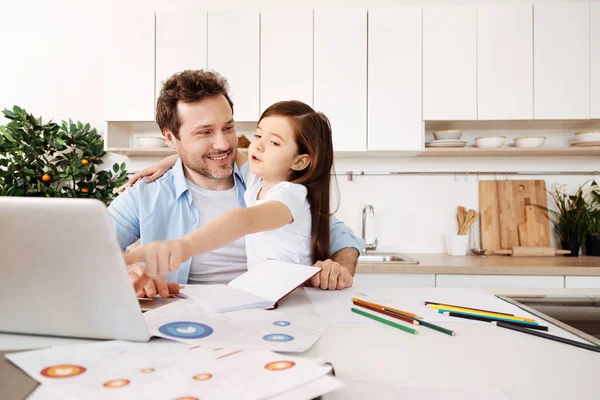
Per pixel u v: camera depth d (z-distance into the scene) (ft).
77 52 8.59
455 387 1.38
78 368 1.32
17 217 1.41
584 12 7.28
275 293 2.50
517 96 7.31
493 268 6.59
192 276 4.24
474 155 8.29
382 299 2.75
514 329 2.06
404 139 7.40
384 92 7.39
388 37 7.38
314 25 7.39
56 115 8.55
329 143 3.88
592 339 1.90
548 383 1.43
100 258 1.47
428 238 8.45
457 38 7.34
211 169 4.24
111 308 1.59
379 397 1.30
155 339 1.68
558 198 8.20
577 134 7.64
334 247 4.19
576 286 6.55
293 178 3.80
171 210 4.35
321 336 1.91
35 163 7.62
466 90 7.34
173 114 4.08
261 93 7.39
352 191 8.51
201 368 1.33
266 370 1.31
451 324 2.16
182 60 7.41
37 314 1.65
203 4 8.50
